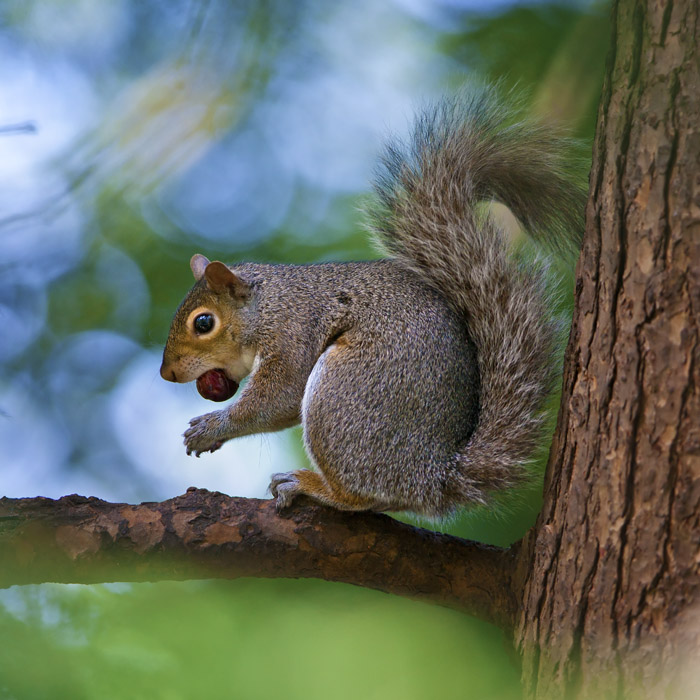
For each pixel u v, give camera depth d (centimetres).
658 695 553
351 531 764
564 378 665
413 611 927
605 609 589
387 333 856
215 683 848
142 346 1283
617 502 593
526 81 1202
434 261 871
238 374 1012
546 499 665
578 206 884
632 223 602
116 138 1291
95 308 1288
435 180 880
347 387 843
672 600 560
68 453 1242
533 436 806
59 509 755
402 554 756
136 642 855
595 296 630
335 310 919
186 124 1318
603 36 1077
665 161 588
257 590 959
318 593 961
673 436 571
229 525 757
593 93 1084
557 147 881
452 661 889
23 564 732
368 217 912
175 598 920
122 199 1307
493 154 884
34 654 814
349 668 881
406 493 816
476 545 763
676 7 591
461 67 1271
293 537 761
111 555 741
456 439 823
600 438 611
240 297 970
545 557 649
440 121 899
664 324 580
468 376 837
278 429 962
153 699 813
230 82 1334
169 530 748
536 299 834
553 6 1254
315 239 1289
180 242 1302
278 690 857
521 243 924
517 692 860
